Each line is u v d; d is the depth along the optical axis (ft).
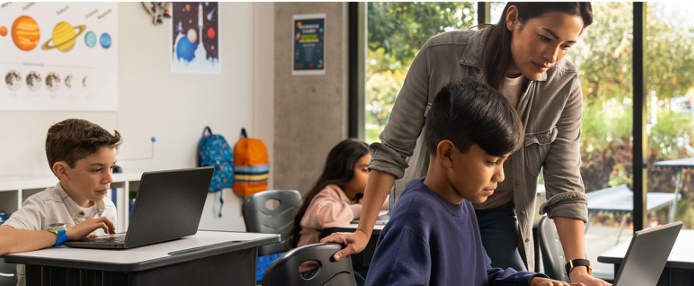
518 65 5.95
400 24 16.89
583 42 15.14
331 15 17.08
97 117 13.53
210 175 7.32
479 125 4.25
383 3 17.07
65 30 12.84
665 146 14.47
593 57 15.05
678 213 14.37
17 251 6.39
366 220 6.02
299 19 17.40
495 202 6.91
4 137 11.93
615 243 14.84
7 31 11.88
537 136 6.54
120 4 13.96
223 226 16.37
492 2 15.88
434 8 16.49
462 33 6.49
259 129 17.57
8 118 11.98
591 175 15.11
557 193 6.53
